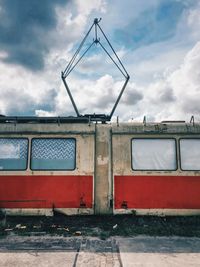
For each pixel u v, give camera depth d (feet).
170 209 26.53
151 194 26.76
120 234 21.77
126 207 26.55
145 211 26.50
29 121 28.19
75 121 28.19
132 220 25.68
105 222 25.07
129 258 16.52
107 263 15.76
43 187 26.81
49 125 27.81
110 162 27.27
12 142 27.55
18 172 26.99
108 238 20.77
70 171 27.04
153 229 22.85
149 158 27.35
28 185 26.81
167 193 26.76
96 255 17.04
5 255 17.01
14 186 26.81
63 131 27.68
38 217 26.37
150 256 16.88
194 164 27.30
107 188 26.89
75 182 26.91
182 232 22.16
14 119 27.96
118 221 25.40
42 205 26.58
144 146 27.58
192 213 26.53
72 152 27.43
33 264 15.61
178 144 27.55
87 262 15.92
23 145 27.50
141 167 27.22
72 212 26.53
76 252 17.58
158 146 27.58
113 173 27.09
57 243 19.42
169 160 27.35
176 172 27.07
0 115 28.55
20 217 26.35
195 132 27.68
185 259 16.37
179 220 25.64
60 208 26.55
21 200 26.63
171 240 20.27
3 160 27.27
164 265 15.43
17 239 20.35
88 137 27.66
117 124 28.09
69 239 20.39
